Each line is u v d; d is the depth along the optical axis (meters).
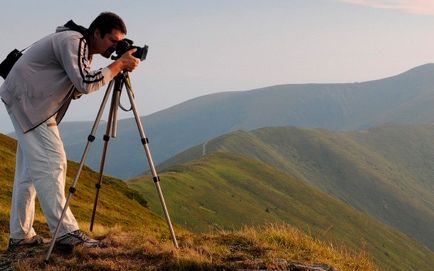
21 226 7.59
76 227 7.41
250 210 157.50
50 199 7.05
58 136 7.23
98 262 6.80
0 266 6.98
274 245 8.69
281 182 198.62
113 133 7.56
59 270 6.60
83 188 53.25
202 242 8.56
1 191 29.98
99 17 6.95
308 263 7.41
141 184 137.88
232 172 190.75
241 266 6.99
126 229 9.80
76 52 6.73
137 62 7.10
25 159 7.11
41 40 7.00
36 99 6.91
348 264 8.49
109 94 7.35
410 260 171.62
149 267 6.74
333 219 179.38
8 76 7.04
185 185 154.62
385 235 181.88
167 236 9.11
